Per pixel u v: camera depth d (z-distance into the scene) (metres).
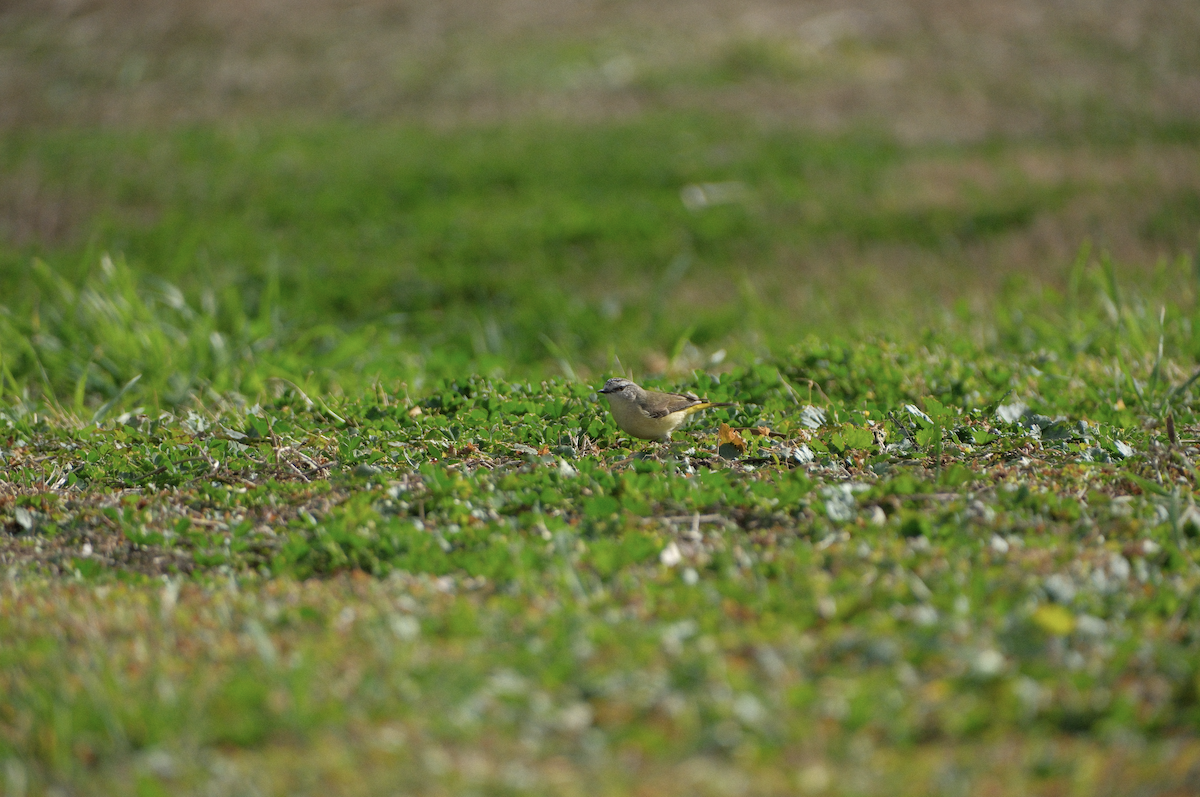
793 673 5.81
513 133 31.20
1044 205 24.73
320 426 11.52
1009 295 19.30
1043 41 38.06
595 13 42.09
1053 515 8.38
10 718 5.87
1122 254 21.42
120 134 31.70
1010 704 5.53
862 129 31.12
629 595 6.84
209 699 5.77
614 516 8.38
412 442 10.72
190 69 37.16
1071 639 6.16
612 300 21.91
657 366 17.36
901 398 12.34
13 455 10.90
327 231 25.12
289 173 28.41
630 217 25.52
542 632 6.29
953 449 10.13
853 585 6.82
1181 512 8.30
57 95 35.34
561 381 12.83
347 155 29.64
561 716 5.53
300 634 6.53
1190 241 21.81
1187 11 39.81
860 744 5.31
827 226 24.81
